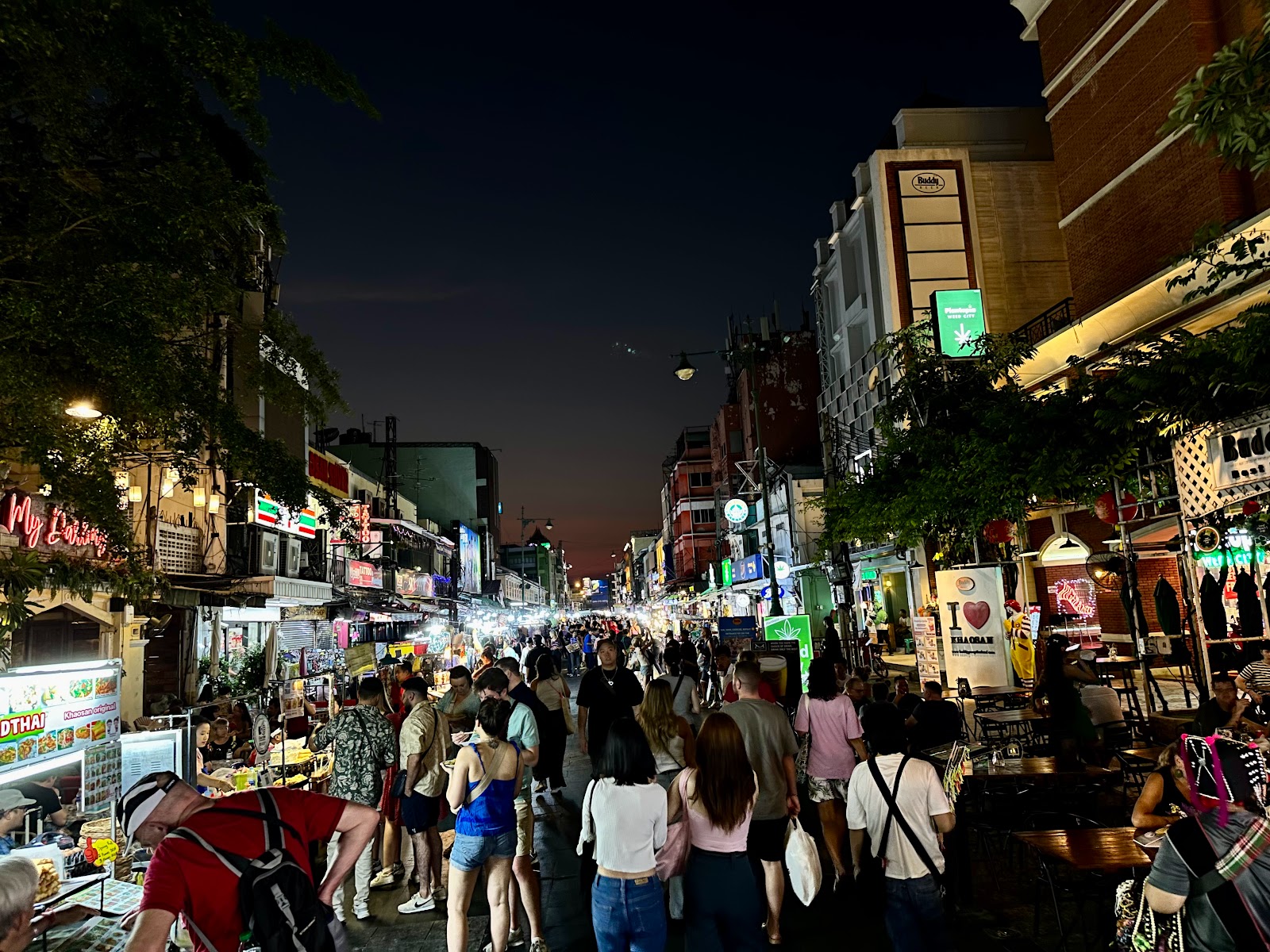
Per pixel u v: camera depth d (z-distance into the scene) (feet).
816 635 121.60
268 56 22.71
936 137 101.35
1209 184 54.34
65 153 20.16
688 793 15.47
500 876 18.98
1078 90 68.08
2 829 17.89
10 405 20.35
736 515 133.39
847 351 115.44
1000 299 96.73
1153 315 55.67
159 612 51.98
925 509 45.47
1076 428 36.32
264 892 9.84
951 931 19.31
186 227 21.94
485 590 230.27
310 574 88.63
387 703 33.42
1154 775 15.06
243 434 26.81
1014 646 44.45
